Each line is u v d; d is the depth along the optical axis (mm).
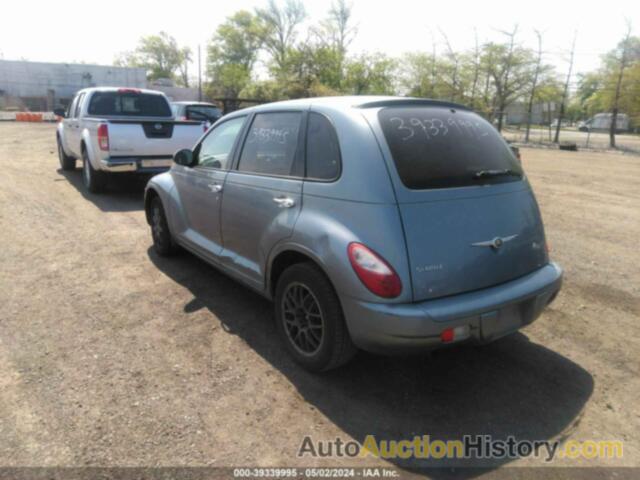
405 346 2705
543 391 3182
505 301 2889
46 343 3615
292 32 52406
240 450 2596
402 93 38344
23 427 2715
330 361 3084
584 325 4113
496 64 31500
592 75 28047
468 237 2881
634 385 3268
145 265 5316
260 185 3592
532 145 27094
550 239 6727
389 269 2670
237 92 52312
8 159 13062
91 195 8812
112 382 3152
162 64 69625
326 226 2936
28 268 5117
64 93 47312
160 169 8508
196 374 3271
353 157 2912
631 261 5797
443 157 3018
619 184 12148
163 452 2561
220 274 5098
